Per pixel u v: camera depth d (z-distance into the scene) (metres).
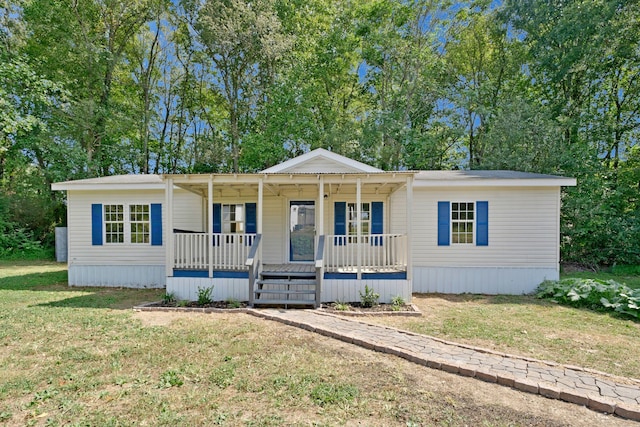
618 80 17.09
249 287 7.61
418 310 7.28
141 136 20.80
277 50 17.36
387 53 18.70
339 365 4.39
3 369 4.23
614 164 17.09
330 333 5.56
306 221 10.61
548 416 3.32
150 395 3.62
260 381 3.93
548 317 6.93
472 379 4.10
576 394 3.62
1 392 3.66
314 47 19.64
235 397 3.59
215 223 10.71
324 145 18.00
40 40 17.75
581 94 17.11
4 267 14.29
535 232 9.56
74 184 10.21
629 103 17.16
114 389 3.76
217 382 3.91
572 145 14.67
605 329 6.16
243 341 5.23
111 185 10.21
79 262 10.50
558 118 16.00
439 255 9.85
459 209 9.87
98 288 10.06
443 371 4.30
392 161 18.41
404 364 4.47
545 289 9.01
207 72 21.14
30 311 6.98
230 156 20.17
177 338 5.34
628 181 15.53
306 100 17.81
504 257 9.65
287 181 7.97
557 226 9.48
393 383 3.92
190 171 21.73
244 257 8.27
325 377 4.04
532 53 17.14
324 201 10.52
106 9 19.20
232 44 17.14
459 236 9.88
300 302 7.52
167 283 8.13
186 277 8.15
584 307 7.78
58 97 16.92
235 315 6.83
